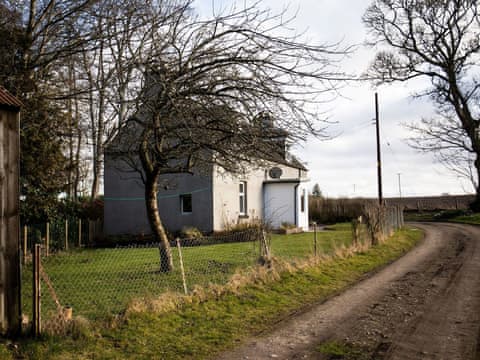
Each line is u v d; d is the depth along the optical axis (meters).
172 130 10.24
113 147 11.87
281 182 27.25
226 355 5.99
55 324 6.35
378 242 18.81
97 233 22.94
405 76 33.88
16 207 6.43
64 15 11.67
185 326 7.11
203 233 21.83
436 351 6.04
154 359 5.80
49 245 17.62
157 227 11.52
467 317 7.83
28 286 10.30
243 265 11.91
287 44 8.88
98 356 5.78
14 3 12.61
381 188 30.12
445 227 30.72
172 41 10.10
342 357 5.86
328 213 41.03
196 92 9.76
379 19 33.16
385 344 6.37
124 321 7.00
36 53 12.61
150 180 11.51
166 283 9.91
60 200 22.39
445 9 32.47
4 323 6.12
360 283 11.30
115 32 10.45
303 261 12.38
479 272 12.73
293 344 6.44
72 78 13.14
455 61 33.28
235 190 24.27
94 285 10.08
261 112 9.45
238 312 8.04
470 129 35.41
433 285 10.95
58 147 16.91
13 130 6.50
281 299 9.13
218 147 9.92
